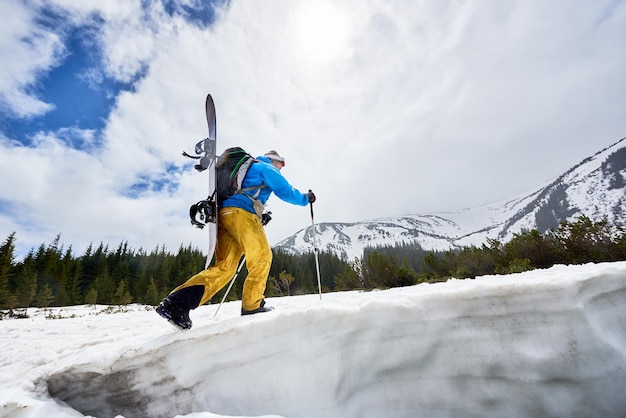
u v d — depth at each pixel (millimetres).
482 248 11781
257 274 2338
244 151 2635
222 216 2385
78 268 38562
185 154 2656
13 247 28938
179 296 2014
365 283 15055
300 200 2691
